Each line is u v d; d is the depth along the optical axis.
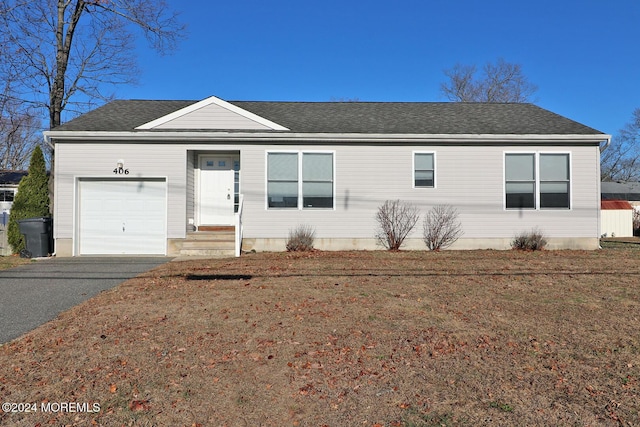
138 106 15.50
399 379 3.96
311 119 14.55
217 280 8.32
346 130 13.47
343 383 3.88
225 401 3.58
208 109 13.34
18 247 13.31
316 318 5.75
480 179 13.71
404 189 13.59
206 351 4.61
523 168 13.78
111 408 3.46
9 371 4.12
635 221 26.36
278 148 13.37
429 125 14.16
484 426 3.19
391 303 6.54
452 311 6.11
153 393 3.70
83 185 12.95
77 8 17.14
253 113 13.63
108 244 12.96
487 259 11.24
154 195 13.07
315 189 13.47
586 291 7.35
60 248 12.73
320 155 13.49
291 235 13.35
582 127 13.95
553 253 12.62
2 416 3.33
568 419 3.28
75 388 3.78
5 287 7.91
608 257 11.67
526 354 4.54
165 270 9.63
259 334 5.13
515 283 8.03
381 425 3.22
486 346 4.77
